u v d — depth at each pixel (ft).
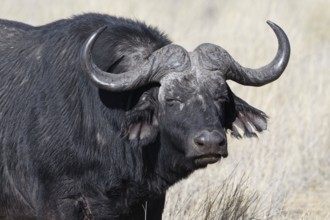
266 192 116.47
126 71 90.63
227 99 88.94
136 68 87.92
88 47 85.97
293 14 232.73
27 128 92.48
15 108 94.27
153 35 94.02
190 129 84.64
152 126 89.35
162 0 294.05
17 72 95.81
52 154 90.48
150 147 91.35
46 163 90.89
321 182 134.31
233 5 257.75
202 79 87.40
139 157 91.30
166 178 92.32
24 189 94.17
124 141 90.63
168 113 86.89
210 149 82.99
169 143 88.12
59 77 92.02
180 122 85.87
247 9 231.50
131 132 88.69
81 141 90.12
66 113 90.58
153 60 87.92
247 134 93.25
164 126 87.56
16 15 232.73
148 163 91.91
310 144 137.90
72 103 90.74
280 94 153.28
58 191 90.79
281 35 92.07
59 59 92.89
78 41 92.73
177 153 88.22
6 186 95.55
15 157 93.97
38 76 93.91
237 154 128.67
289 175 129.59
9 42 98.63
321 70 169.89
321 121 145.48
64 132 90.27
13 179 94.84
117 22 95.09
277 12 226.38
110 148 90.53
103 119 90.38
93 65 86.74
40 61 94.63
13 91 94.99
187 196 114.21
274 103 147.02
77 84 91.04
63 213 90.79
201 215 107.04
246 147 129.80
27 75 94.89
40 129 91.25
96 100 90.38
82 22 94.73
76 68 91.50
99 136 90.38
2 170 95.35
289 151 134.82
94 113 90.43
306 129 141.28
